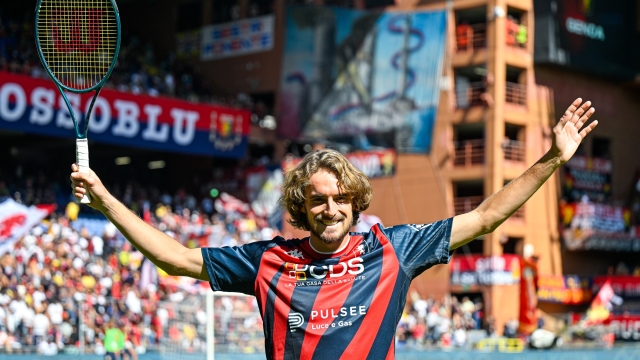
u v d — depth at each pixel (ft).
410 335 148.46
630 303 175.22
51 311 107.65
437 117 178.19
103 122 150.00
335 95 186.29
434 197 176.24
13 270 110.42
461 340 151.33
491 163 171.63
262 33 196.03
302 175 21.80
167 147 160.04
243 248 22.68
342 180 21.50
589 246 179.11
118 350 90.89
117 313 107.24
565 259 181.57
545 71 183.01
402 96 179.93
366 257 22.13
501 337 156.15
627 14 193.88
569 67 183.62
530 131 178.81
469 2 175.94
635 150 198.49
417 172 178.40
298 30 190.90
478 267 167.73
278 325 21.85
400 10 181.98
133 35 197.26
